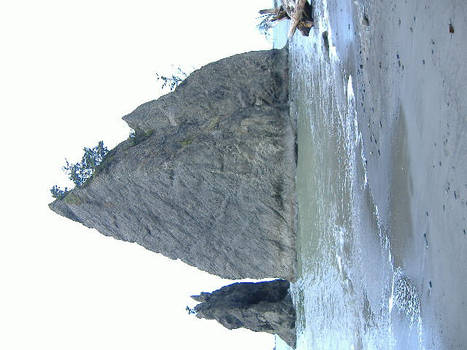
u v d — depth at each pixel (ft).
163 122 82.84
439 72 34.91
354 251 57.21
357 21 49.49
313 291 75.77
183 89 82.28
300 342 89.86
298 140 75.56
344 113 56.49
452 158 34.12
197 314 101.35
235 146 76.89
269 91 79.46
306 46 70.18
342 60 55.42
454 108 33.50
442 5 33.96
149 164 78.79
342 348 63.98
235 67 81.51
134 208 85.40
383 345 49.88
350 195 56.95
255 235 83.87
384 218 47.47
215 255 88.63
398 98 41.88
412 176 40.45
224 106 80.12
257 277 89.71
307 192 73.00
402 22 39.93
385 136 45.44
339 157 59.57
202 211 82.43
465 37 31.86
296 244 82.28
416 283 41.34
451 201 34.50
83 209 88.28
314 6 65.57
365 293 54.60
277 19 77.20
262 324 96.63
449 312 36.09
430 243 38.11
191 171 77.51
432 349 39.01
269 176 77.66
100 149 86.84
